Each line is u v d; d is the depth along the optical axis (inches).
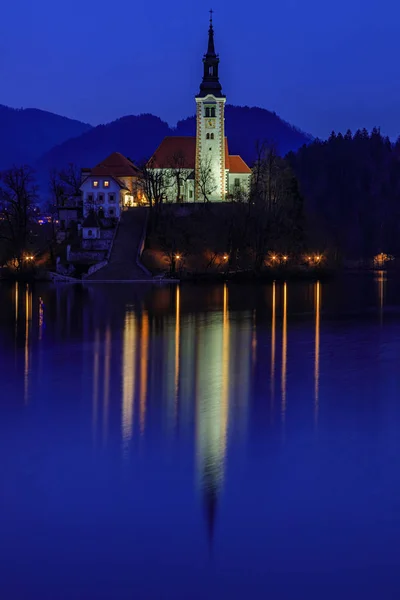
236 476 1892.2
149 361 3344.0
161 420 2367.1
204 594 1422.2
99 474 1902.1
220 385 2861.7
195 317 4909.0
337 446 2118.6
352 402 2603.3
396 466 1966.0
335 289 7293.3
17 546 1562.5
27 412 2460.6
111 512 1697.8
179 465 1962.4
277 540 1585.9
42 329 4315.9
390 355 3506.4
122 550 1551.4
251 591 1432.1
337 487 1829.5
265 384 2878.9
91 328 4367.6
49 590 1428.4
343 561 1515.7
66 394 2711.6
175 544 1571.1
